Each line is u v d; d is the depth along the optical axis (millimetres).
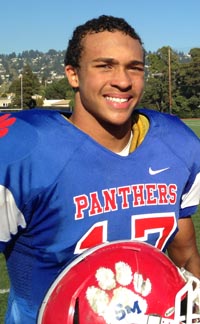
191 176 1768
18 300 1642
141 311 1407
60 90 57000
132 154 1635
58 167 1547
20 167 1536
